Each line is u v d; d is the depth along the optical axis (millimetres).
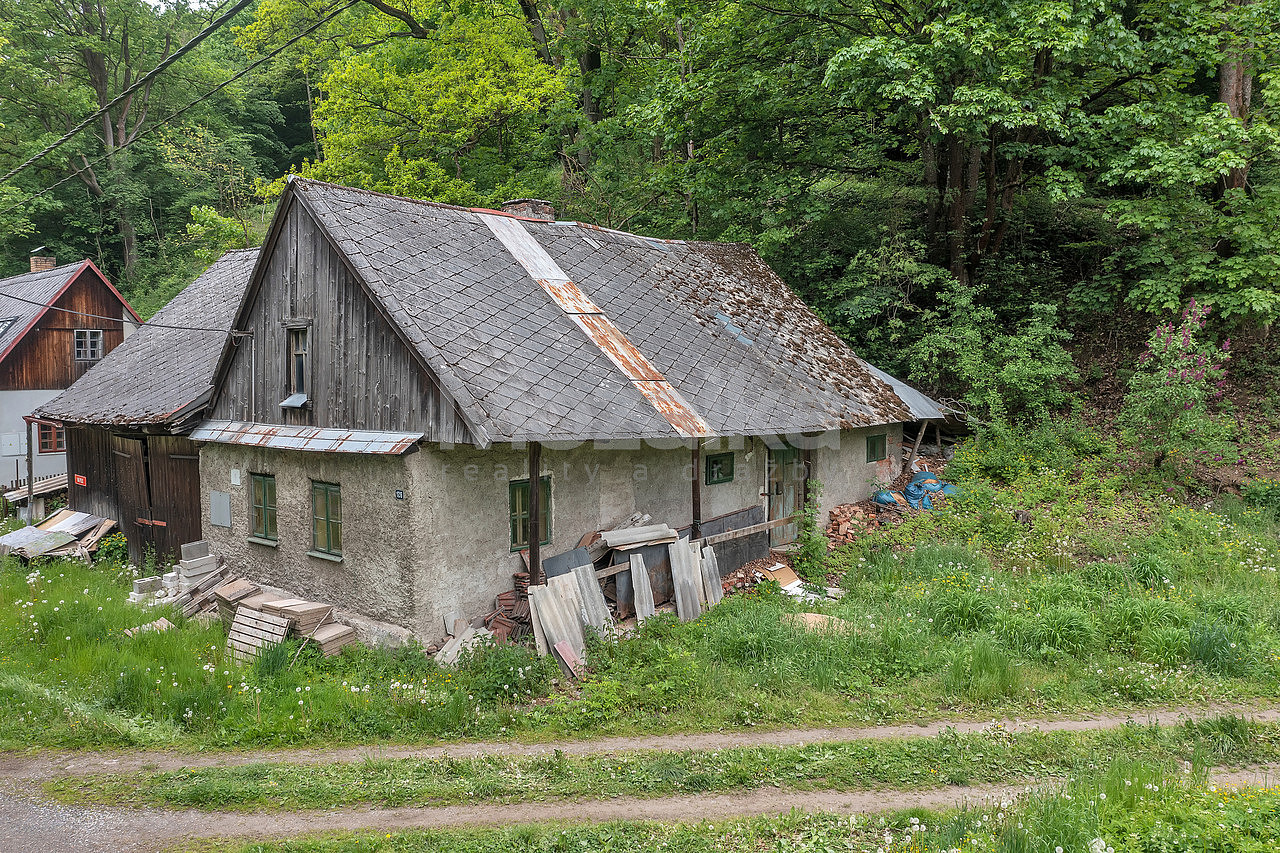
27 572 14008
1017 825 5195
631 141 26719
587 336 11812
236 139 39312
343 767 6957
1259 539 12711
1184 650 9109
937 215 20719
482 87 22672
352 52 28453
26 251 36812
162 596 12242
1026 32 14820
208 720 8070
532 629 9602
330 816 6059
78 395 16969
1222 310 15891
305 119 47188
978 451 16766
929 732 7605
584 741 7570
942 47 15164
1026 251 20609
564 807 6184
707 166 21203
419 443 9297
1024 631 9570
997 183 21297
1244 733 7250
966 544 13312
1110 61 15703
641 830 5688
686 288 15445
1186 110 16219
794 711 8055
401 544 9383
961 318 17672
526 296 11891
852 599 11508
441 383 8883
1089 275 20594
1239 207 16422
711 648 9523
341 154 23719
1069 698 8297
